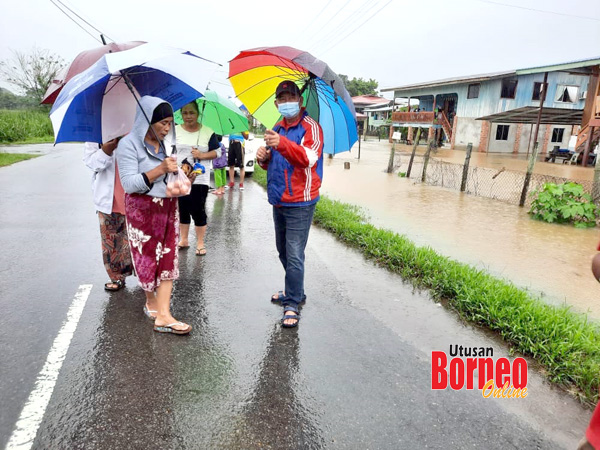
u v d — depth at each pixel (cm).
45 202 823
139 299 401
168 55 308
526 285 491
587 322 391
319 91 366
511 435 247
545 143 2819
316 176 351
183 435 236
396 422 253
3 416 244
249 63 367
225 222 723
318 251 579
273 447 230
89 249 539
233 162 1020
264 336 346
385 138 4628
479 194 1096
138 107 306
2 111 3247
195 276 468
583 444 189
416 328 369
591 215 786
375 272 503
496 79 2609
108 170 378
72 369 290
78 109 308
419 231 717
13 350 309
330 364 310
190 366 300
